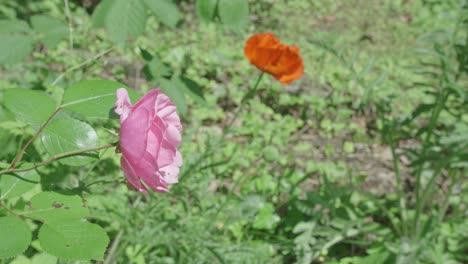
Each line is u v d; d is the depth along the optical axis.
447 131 4.66
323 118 4.90
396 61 6.22
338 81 5.46
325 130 4.74
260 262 2.87
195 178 3.10
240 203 3.19
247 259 2.76
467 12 3.12
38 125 1.17
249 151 4.10
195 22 6.09
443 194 4.09
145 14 1.99
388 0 7.83
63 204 1.10
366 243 3.35
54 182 1.99
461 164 3.08
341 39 5.76
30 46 2.26
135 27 1.98
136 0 1.98
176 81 2.33
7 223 1.04
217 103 4.79
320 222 3.53
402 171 4.40
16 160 1.17
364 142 4.67
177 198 3.15
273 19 6.76
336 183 4.10
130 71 4.66
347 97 5.20
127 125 1.06
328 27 6.89
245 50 3.08
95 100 1.20
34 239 2.25
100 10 1.97
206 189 3.01
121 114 1.09
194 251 2.72
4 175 1.19
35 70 4.23
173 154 1.12
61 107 1.18
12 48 2.22
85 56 4.52
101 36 5.00
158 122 1.05
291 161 4.22
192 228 2.79
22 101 1.18
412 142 4.74
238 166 3.93
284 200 3.73
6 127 2.61
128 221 2.72
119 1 1.97
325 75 5.55
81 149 1.13
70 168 2.27
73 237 1.03
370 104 5.07
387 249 3.29
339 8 7.42
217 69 5.19
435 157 3.06
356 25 7.07
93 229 1.05
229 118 4.61
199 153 3.61
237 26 2.01
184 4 6.40
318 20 7.02
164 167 1.19
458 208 3.60
